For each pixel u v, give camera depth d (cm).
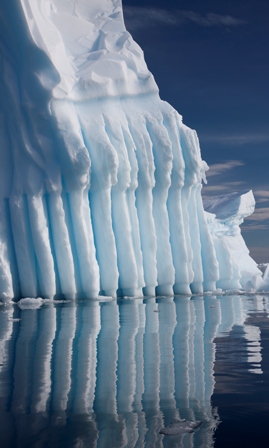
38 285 1495
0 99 1555
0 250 1467
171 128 1750
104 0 2044
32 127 1507
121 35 1934
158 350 612
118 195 1617
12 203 1487
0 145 1546
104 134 1606
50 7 1891
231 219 2803
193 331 780
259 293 1833
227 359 557
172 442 314
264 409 379
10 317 1022
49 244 1477
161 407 385
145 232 1662
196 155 1775
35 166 1503
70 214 1537
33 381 462
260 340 686
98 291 1515
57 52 1634
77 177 1491
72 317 1008
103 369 509
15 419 358
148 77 1805
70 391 429
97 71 1733
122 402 396
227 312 1098
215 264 1834
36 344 661
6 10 1515
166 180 1691
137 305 1305
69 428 339
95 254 1575
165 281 1681
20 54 1534
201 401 400
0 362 546
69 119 1541
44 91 1502
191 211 1812
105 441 316
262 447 306
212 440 318
